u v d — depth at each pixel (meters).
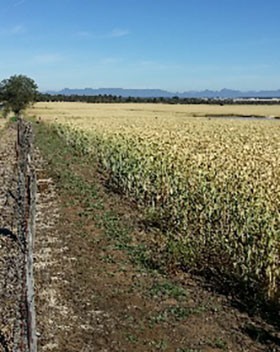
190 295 10.03
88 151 31.95
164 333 8.46
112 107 111.38
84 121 48.88
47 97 162.88
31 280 8.21
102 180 22.84
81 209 17.14
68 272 11.33
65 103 136.12
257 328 8.61
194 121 52.78
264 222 10.45
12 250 12.60
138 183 18.11
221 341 8.14
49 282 10.74
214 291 10.20
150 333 8.48
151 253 12.52
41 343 8.16
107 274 11.18
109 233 14.30
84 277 11.02
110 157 24.89
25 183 20.83
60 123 49.03
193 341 8.17
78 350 7.96
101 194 19.58
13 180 22.16
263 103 166.88
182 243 12.30
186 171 15.54
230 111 98.62
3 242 13.30
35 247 13.08
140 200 17.41
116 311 9.33
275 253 9.98
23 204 17.09
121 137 26.66
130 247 13.03
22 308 9.05
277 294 9.45
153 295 10.02
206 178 14.38
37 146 37.47
